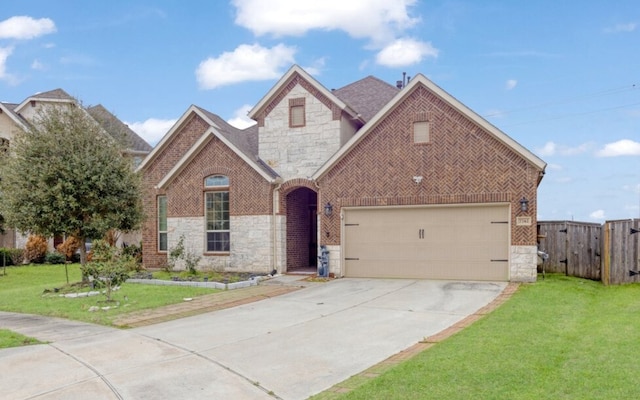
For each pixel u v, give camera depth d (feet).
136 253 84.64
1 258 92.48
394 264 60.49
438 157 58.13
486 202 55.93
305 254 74.18
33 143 56.03
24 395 22.91
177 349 30.37
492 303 43.19
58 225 55.98
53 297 50.67
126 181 59.62
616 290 50.42
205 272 69.21
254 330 35.27
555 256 61.62
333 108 66.74
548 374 23.20
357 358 27.89
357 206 61.87
